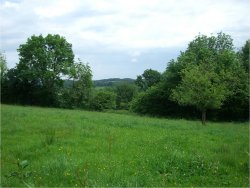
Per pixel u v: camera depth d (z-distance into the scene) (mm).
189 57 61531
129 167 12180
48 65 72500
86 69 71688
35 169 11602
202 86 34625
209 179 11195
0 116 25562
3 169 11547
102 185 9836
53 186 9961
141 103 65750
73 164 11922
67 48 75312
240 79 47750
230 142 18516
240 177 11383
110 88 107625
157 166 12289
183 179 11211
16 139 17203
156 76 111562
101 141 17109
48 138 16578
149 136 19297
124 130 21609
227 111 54875
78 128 21047
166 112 62781
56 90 73188
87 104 72688
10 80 72812
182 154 13602
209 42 66562
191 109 59875
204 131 23531
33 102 73500
